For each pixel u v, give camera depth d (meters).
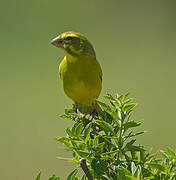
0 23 19.42
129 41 19.55
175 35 19.77
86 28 20.19
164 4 20.47
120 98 4.73
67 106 15.61
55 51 18.59
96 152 4.68
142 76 17.08
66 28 20.12
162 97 15.85
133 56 18.50
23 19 19.72
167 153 4.62
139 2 20.94
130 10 20.92
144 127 14.02
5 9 19.75
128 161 4.61
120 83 16.66
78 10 20.69
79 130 4.73
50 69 17.72
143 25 20.28
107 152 4.62
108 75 17.19
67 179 4.54
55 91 16.58
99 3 21.23
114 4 21.02
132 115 14.86
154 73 17.31
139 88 16.39
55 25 19.89
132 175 4.33
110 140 4.94
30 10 20.02
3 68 17.70
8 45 18.72
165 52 18.73
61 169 13.09
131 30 20.19
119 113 4.82
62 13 20.27
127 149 4.62
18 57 18.22
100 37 19.92
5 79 17.20
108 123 4.96
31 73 17.50
